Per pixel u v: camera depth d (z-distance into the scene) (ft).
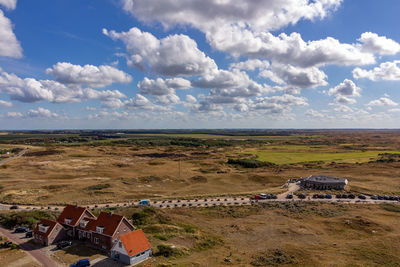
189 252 173.47
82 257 166.20
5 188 363.35
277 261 158.30
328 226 226.38
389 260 158.40
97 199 319.06
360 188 370.32
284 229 217.97
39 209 269.85
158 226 214.28
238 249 180.55
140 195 345.31
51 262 159.33
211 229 221.66
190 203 301.84
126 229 186.39
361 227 220.02
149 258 163.43
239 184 418.10
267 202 306.35
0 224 225.35
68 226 198.90
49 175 458.50
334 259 160.15
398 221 236.43
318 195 330.54
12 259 162.61
